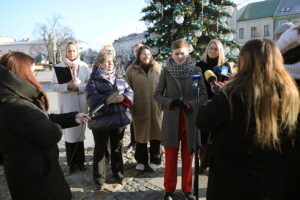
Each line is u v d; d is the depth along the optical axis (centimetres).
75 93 351
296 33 170
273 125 140
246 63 150
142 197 291
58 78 338
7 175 161
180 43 269
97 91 294
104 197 292
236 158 155
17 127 154
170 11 803
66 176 344
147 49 350
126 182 325
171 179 277
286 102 143
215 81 212
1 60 169
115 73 310
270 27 3528
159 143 362
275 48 149
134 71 352
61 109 353
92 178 337
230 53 829
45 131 160
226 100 153
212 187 168
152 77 351
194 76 225
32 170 160
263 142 144
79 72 356
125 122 301
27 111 156
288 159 157
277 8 3512
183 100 260
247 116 144
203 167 209
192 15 787
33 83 169
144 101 345
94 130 296
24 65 167
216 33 833
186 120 263
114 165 321
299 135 155
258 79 142
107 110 290
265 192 148
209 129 162
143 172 354
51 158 172
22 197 162
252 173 150
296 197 163
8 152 158
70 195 192
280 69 146
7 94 156
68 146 352
